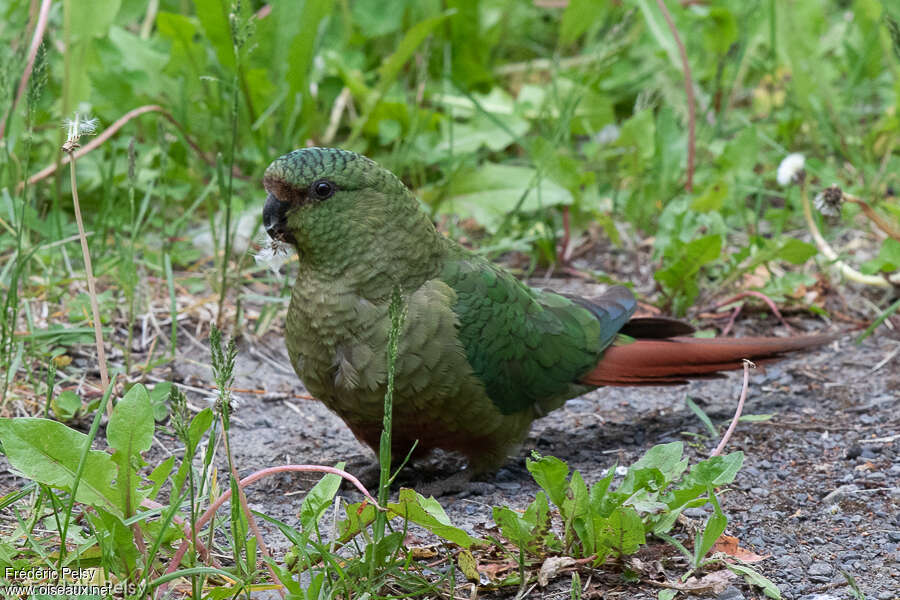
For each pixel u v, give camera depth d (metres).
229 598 5.91
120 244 9.74
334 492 6.12
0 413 8.29
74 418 8.58
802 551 6.80
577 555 6.46
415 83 14.27
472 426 7.74
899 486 7.61
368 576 5.94
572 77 13.45
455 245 8.08
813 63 12.72
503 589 6.31
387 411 5.75
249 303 10.64
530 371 7.97
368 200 7.45
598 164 12.98
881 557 6.73
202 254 11.34
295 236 7.51
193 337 10.07
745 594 6.32
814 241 11.59
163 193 10.31
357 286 7.42
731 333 10.48
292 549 6.23
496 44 14.57
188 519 6.18
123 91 12.10
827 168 12.27
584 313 8.50
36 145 11.90
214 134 12.23
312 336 7.55
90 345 9.62
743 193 11.41
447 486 7.93
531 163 13.03
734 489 7.66
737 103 14.82
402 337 7.36
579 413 9.28
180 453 8.24
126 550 5.82
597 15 12.43
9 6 12.82
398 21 13.90
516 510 7.45
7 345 9.02
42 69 8.26
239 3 9.03
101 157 11.85
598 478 8.02
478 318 7.61
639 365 8.53
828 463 8.05
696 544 6.38
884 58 13.68
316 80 12.86
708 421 8.02
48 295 10.04
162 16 11.66
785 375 9.68
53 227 11.06
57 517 6.01
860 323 10.52
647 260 11.79
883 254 10.41
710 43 13.32
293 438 8.77
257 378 9.66
